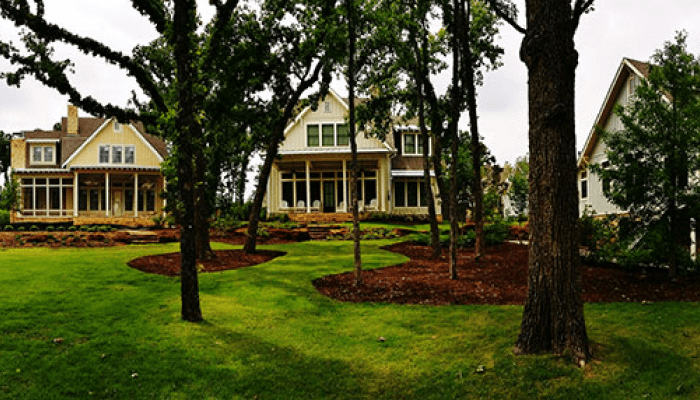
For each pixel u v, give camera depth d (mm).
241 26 17609
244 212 34750
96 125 41000
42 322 8578
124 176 37375
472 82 16453
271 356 7547
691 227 11883
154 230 27922
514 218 27578
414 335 8344
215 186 27047
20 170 35625
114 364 6977
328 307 10445
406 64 16266
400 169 36969
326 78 19828
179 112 9312
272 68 18812
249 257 18047
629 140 12141
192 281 9227
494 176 30047
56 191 37969
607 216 12945
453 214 13547
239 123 19578
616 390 5762
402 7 15398
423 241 22859
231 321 9289
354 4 12625
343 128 35125
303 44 18359
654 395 5648
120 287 11875
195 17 9867
